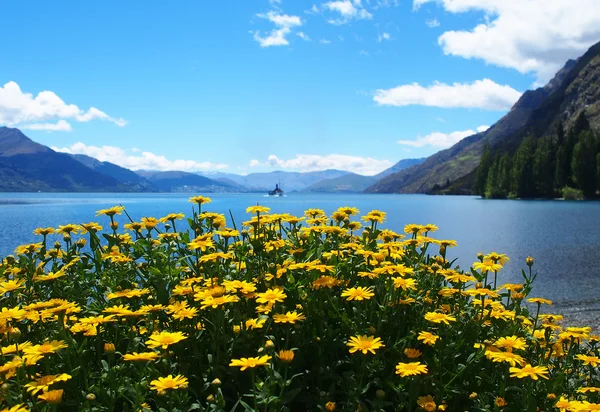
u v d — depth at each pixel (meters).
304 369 3.43
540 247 33.09
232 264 4.21
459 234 42.69
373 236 5.08
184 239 4.52
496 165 182.00
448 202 141.25
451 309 4.19
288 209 80.00
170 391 2.63
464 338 3.74
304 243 4.74
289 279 3.78
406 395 3.08
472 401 3.39
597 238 38.78
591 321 13.20
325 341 3.40
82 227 4.77
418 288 4.26
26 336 3.60
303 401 3.18
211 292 3.29
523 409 3.11
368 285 4.19
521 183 160.50
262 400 2.66
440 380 3.24
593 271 22.78
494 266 4.52
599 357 4.39
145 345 3.29
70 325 3.57
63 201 153.38
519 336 4.12
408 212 82.75
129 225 4.85
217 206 93.25
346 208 5.23
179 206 96.56
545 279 20.72
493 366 3.60
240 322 3.35
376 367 3.25
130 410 2.93
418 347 3.64
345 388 3.20
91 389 2.77
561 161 149.25
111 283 4.08
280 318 3.23
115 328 3.51
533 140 165.75
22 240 30.03
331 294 4.00
